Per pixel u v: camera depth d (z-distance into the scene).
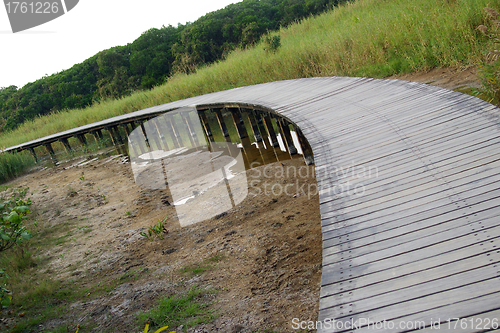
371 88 6.52
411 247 2.30
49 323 3.62
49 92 34.50
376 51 10.30
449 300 1.83
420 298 1.89
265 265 3.95
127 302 3.76
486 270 1.94
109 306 3.75
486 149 3.18
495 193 2.55
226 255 4.40
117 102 21.81
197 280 3.94
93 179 9.99
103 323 3.46
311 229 4.52
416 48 9.16
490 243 2.12
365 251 2.40
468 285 1.88
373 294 2.02
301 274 3.60
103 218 6.77
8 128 32.31
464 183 2.78
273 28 29.83
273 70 13.50
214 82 16.34
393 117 4.71
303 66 12.46
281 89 9.09
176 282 3.98
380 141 4.10
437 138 3.71
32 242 6.05
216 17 33.47
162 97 18.44
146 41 33.34
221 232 5.14
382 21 11.27
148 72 31.92
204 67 22.95
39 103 33.56
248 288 3.58
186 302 3.52
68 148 16.19
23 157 14.54
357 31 11.81
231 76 15.62
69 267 4.94
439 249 2.20
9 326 3.62
